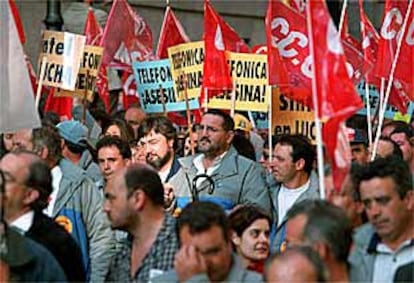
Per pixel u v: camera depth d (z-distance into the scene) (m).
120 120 22.33
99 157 18.33
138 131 19.94
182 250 12.31
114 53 24.28
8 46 16.05
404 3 20.56
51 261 12.85
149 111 22.98
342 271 11.77
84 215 16.64
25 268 12.67
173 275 12.99
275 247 16.34
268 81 19.42
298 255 10.47
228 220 12.73
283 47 19.22
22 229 13.88
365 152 19.59
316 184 17.91
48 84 21.89
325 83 13.45
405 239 12.91
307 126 20.77
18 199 13.86
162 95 22.83
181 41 24.17
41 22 35.66
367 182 12.85
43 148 16.78
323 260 11.22
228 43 21.97
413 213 12.90
